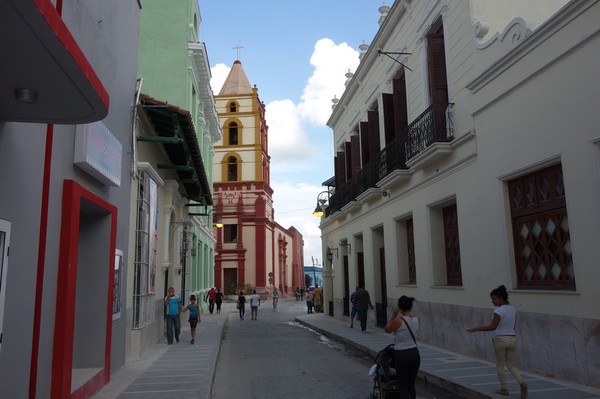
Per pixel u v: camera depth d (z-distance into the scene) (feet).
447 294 39.73
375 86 59.47
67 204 21.72
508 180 31.94
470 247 36.01
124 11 32.42
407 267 51.26
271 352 45.68
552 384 25.41
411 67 48.16
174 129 38.47
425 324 43.70
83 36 23.56
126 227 33.73
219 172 167.84
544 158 27.73
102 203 27.12
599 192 23.82
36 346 18.94
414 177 46.52
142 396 25.35
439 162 41.14
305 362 39.17
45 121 16.87
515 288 30.78
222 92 177.47
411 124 44.42
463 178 37.19
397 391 21.49
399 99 50.06
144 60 65.62
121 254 31.99
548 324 27.30
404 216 49.70
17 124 17.26
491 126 33.24
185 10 67.41
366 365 37.32
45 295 19.83
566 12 25.50
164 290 52.60
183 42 66.49
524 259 30.63
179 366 34.50
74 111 16.16
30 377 18.67
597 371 23.81
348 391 27.94
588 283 24.35
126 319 35.55
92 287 28.27
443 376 28.86
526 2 36.86
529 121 29.14
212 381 30.40
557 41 26.61
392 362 21.93
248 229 165.17
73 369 27.25
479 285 34.65
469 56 36.50
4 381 16.34
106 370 28.14
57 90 14.64
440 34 41.78
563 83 26.32
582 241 24.76
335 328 63.41
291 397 26.78
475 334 35.17
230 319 92.48
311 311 104.47
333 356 42.45
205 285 103.86
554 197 27.96
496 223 32.50
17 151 17.30
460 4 37.93
